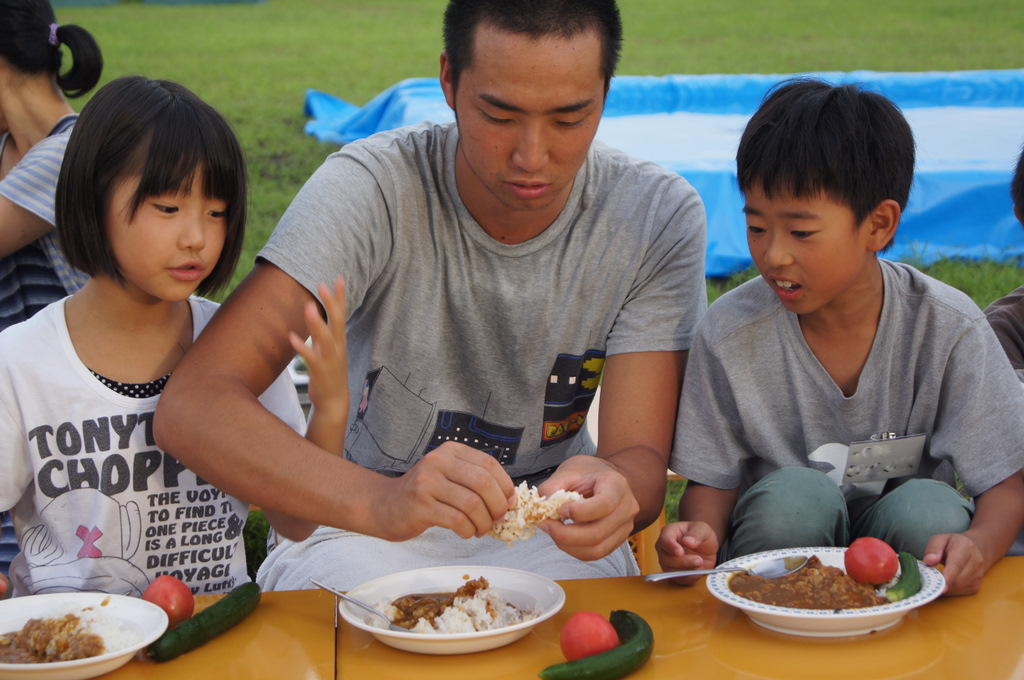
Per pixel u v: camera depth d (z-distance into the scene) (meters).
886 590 1.62
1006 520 1.92
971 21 15.97
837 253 1.95
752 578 1.71
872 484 2.21
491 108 1.90
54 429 2.00
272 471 1.75
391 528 1.68
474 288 2.30
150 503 2.06
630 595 1.79
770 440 2.23
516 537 1.70
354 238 2.17
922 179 6.48
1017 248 6.46
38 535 2.07
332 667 1.52
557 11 1.83
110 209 1.85
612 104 9.40
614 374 2.29
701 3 18.83
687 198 2.35
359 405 2.45
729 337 2.21
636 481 2.04
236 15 18.00
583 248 2.33
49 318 2.03
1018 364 2.43
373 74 13.32
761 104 2.14
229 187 1.92
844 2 18.42
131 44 14.79
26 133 2.93
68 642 1.50
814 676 1.47
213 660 1.55
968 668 1.48
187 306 2.16
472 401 2.43
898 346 2.15
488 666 1.52
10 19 2.79
